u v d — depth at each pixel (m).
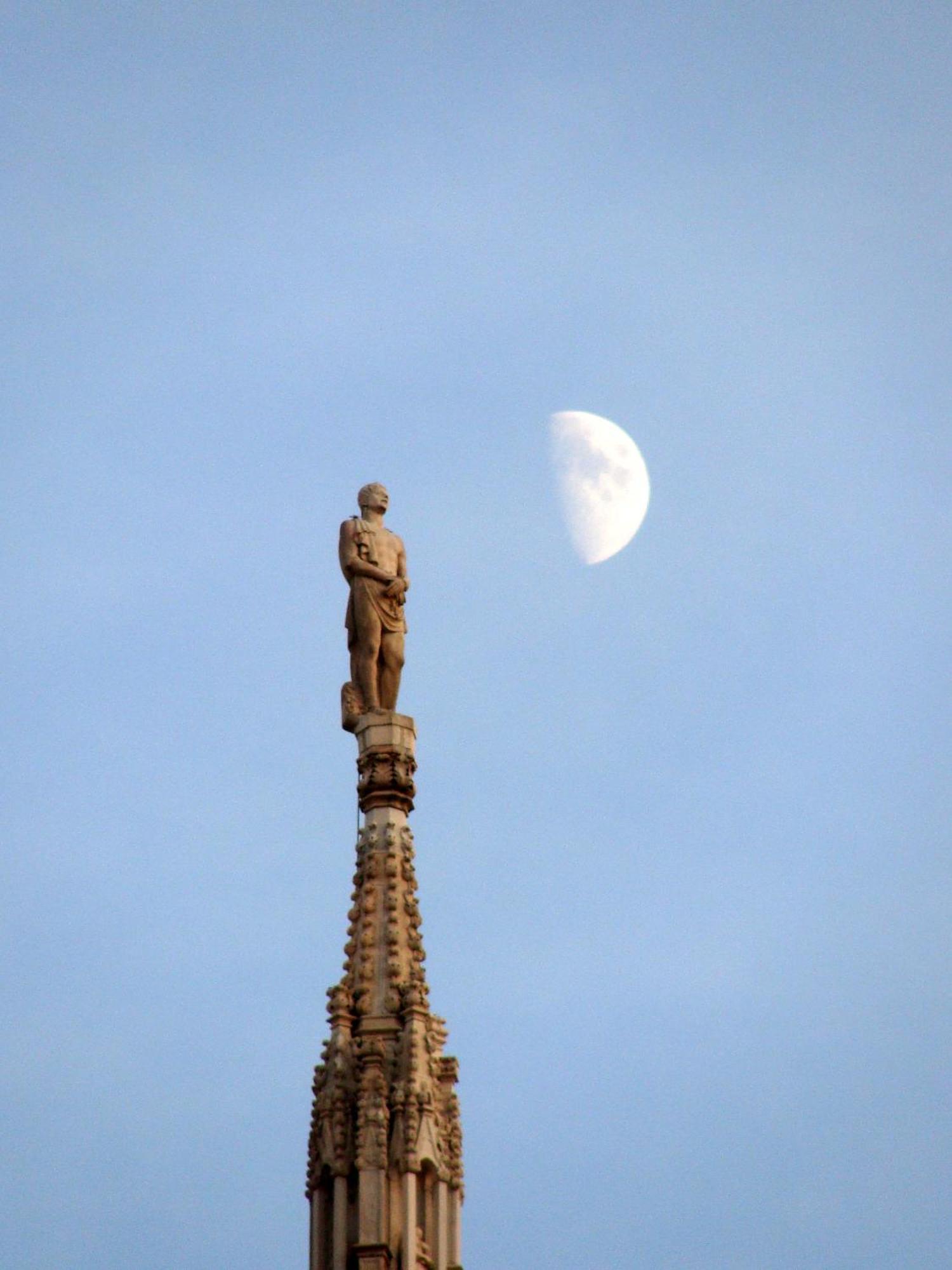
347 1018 123.69
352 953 126.69
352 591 136.25
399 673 136.00
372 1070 121.56
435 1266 118.31
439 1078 122.62
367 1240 117.50
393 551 137.62
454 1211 119.94
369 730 132.88
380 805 131.00
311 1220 119.81
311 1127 121.81
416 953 126.81
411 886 128.62
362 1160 119.25
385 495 139.50
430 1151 119.81
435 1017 124.50
